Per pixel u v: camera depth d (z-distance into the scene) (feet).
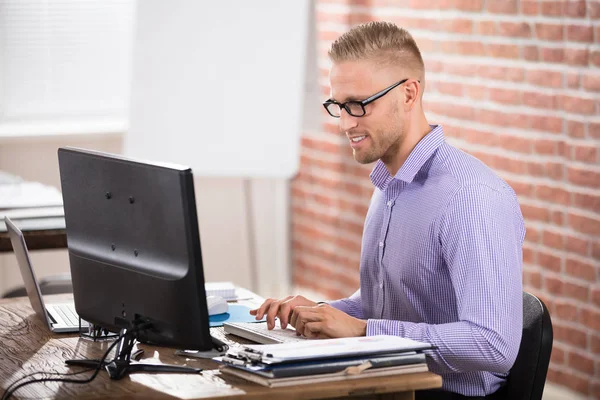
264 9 16.57
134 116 17.11
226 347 7.61
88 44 19.36
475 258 7.56
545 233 13.32
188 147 16.96
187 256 6.59
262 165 16.70
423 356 6.82
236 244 20.54
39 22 18.95
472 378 8.12
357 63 7.93
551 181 13.11
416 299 8.24
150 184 6.73
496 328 7.32
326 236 19.02
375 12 16.69
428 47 15.30
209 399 6.36
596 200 12.40
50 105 19.26
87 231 7.52
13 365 7.40
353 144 8.15
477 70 14.23
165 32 16.96
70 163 7.55
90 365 7.29
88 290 7.61
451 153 8.20
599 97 12.17
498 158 13.99
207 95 16.84
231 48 16.71
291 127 16.57
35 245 11.87
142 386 6.69
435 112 15.29
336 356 6.59
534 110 13.24
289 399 6.45
